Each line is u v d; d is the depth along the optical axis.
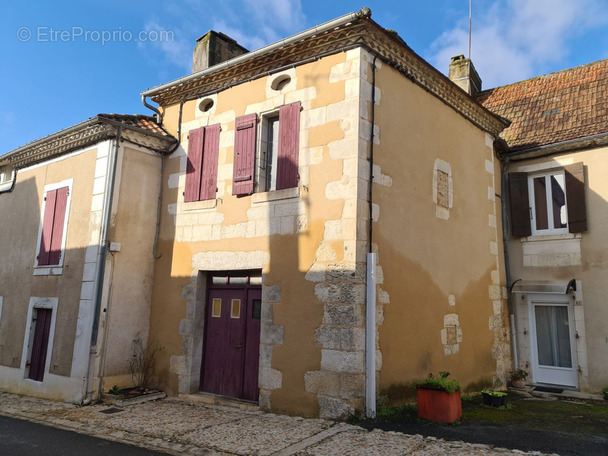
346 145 6.05
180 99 8.31
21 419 6.15
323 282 5.89
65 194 8.24
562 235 9.02
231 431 5.22
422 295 6.76
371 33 6.23
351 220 5.80
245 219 6.91
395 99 6.74
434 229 7.25
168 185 8.12
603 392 7.92
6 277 9.13
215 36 9.14
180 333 7.33
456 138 8.20
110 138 7.68
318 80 6.52
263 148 7.08
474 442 4.78
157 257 7.93
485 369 8.06
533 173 9.67
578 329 8.59
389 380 5.91
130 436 5.23
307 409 5.75
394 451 4.43
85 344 7.01
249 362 6.75
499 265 9.20
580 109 9.98
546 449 4.61
